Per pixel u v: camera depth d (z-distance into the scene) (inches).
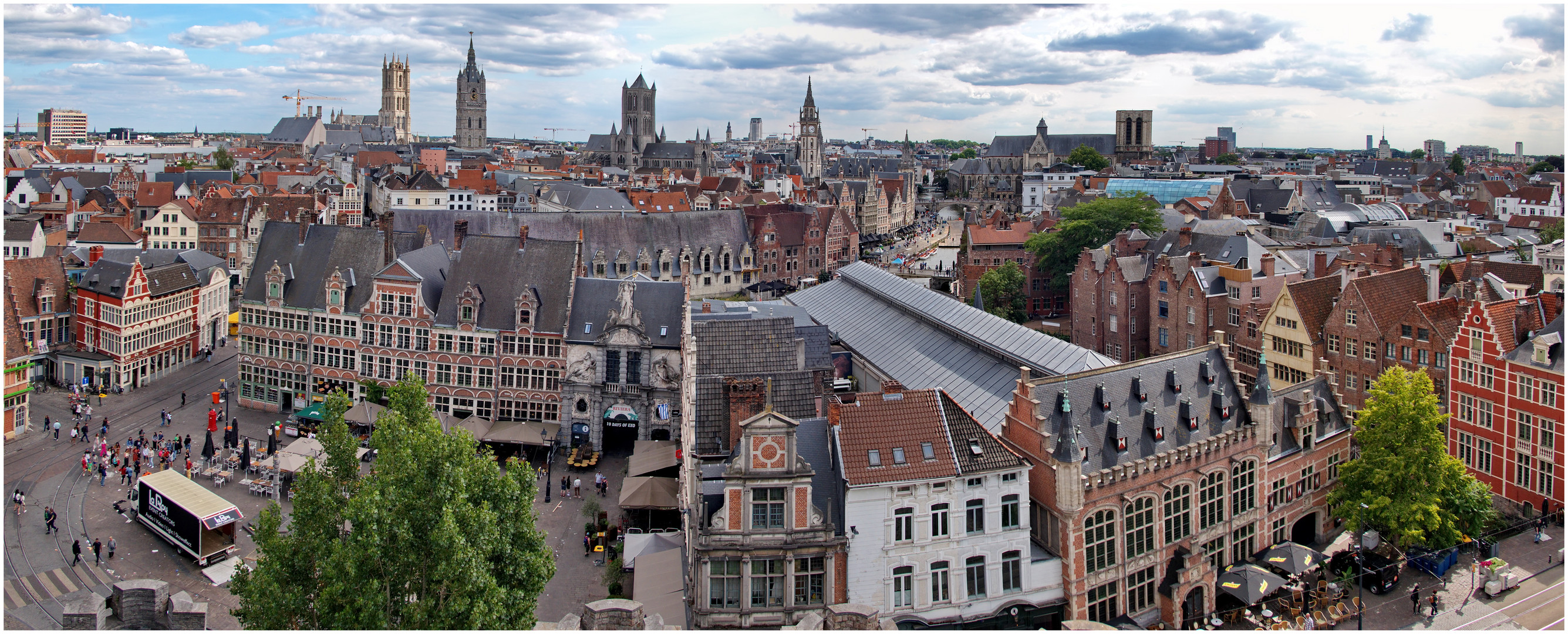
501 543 2174.0
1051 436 2410.2
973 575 2297.0
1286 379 4067.4
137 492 3097.9
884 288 4495.6
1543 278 4315.9
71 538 2977.4
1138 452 2472.9
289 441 3954.2
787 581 2201.0
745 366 2842.0
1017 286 6825.8
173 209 7253.9
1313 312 3981.3
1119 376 2591.0
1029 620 2325.3
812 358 3454.7
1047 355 3122.5
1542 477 2977.4
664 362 3821.4
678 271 7229.3
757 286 7687.0
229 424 4097.0
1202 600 2493.8
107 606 1943.9
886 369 3737.7
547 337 3988.7
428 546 2038.6
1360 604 2383.1
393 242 4451.3
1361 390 3720.5
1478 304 3161.9
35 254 6058.1
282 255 4495.6
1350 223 7716.5
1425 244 6205.7
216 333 5556.1
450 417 3902.6
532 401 4042.8
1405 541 2628.0
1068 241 6914.4
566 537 3097.9
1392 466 2659.9
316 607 1993.1
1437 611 2486.5
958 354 3558.1
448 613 1942.7
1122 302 5300.2
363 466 3533.5
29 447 3791.8
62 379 4702.3
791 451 2185.0
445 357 4104.3
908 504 2230.6
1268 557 2610.7
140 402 4480.8
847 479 2194.9
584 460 3742.6
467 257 4242.1
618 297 4001.0
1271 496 2748.5
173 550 2925.7
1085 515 2325.3
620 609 1796.3
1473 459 3216.0
